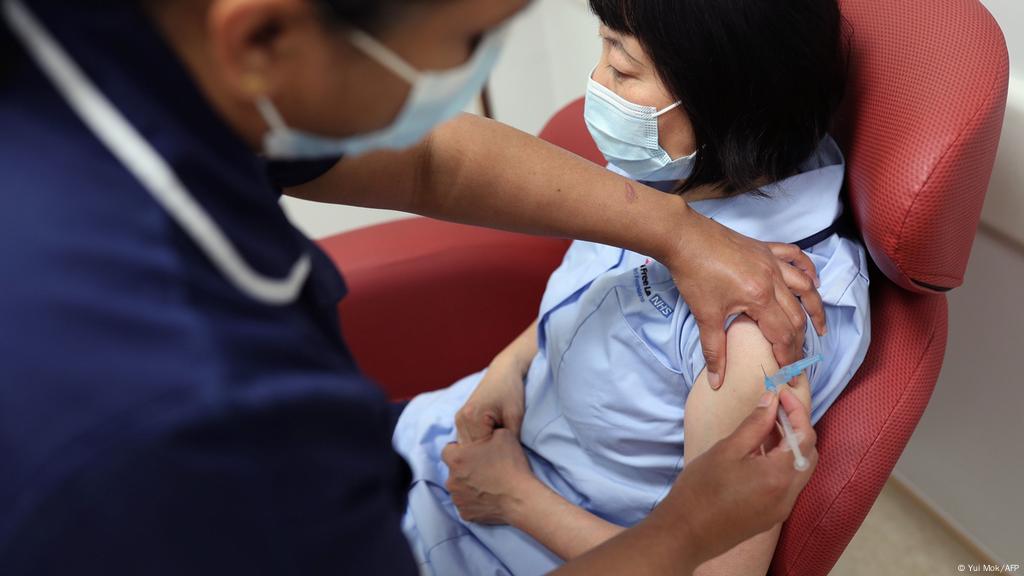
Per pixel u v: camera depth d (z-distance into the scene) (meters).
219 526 0.45
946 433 1.43
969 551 1.53
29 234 0.42
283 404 0.46
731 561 0.86
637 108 0.87
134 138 0.43
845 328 0.89
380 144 0.59
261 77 0.46
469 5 0.47
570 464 1.06
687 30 0.79
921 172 0.78
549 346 1.06
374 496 0.55
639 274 0.97
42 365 0.41
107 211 0.43
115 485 0.41
